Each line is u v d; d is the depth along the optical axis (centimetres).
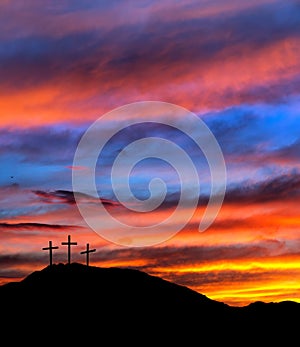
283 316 9062
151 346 8075
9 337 8088
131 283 9400
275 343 8394
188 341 8275
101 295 9000
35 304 8794
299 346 8325
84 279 9300
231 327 8762
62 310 8650
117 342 8075
